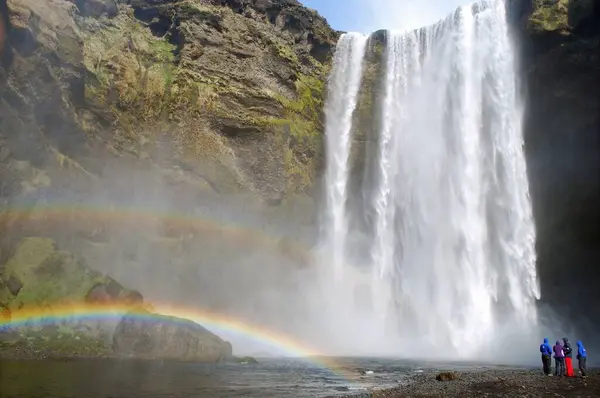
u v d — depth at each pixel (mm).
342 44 60219
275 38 56344
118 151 44406
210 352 29141
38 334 28672
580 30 42750
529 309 48125
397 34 57500
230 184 48062
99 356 27609
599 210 47875
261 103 51875
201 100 49375
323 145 56281
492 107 49875
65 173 39656
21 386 17391
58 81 40594
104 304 32000
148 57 50062
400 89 56000
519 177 48656
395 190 54250
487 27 50562
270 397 17344
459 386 20016
